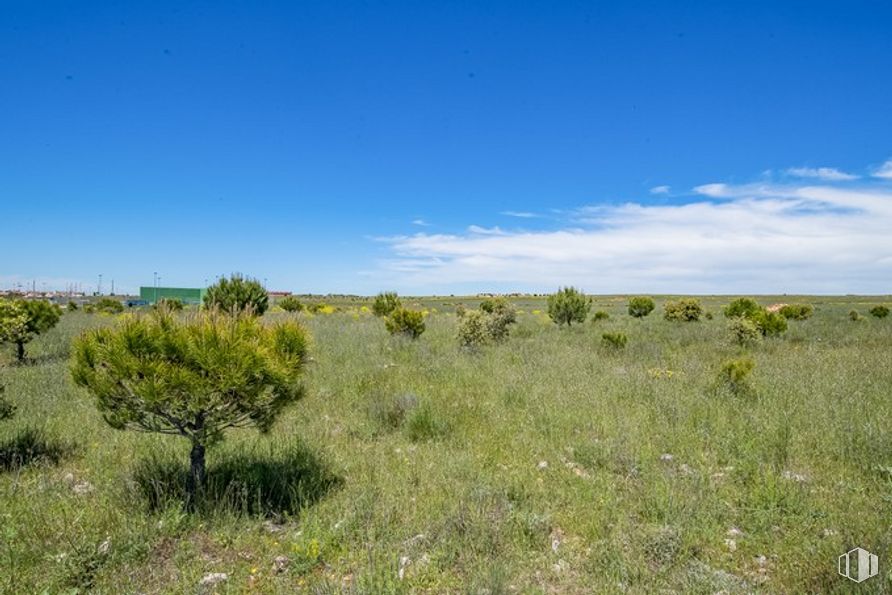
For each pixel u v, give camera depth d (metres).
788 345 16.27
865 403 7.53
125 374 4.19
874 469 5.24
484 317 15.84
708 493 4.74
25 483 4.96
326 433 6.72
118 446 6.01
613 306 60.38
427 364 11.84
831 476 5.26
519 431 6.93
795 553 3.78
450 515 4.22
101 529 4.02
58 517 4.24
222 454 5.64
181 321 4.52
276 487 4.93
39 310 13.62
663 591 3.34
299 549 3.78
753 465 5.40
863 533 3.93
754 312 20.09
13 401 8.02
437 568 3.61
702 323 24.67
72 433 6.56
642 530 4.09
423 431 6.73
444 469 5.40
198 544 3.99
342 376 10.23
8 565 3.52
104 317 24.00
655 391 8.51
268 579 3.54
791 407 7.50
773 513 4.32
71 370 4.45
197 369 4.35
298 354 4.98
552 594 3.37
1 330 11.88
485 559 3.62
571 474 5.35
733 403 7.87
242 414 4.86
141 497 4.52
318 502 4.70
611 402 8.10
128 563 3.61
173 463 5.23
